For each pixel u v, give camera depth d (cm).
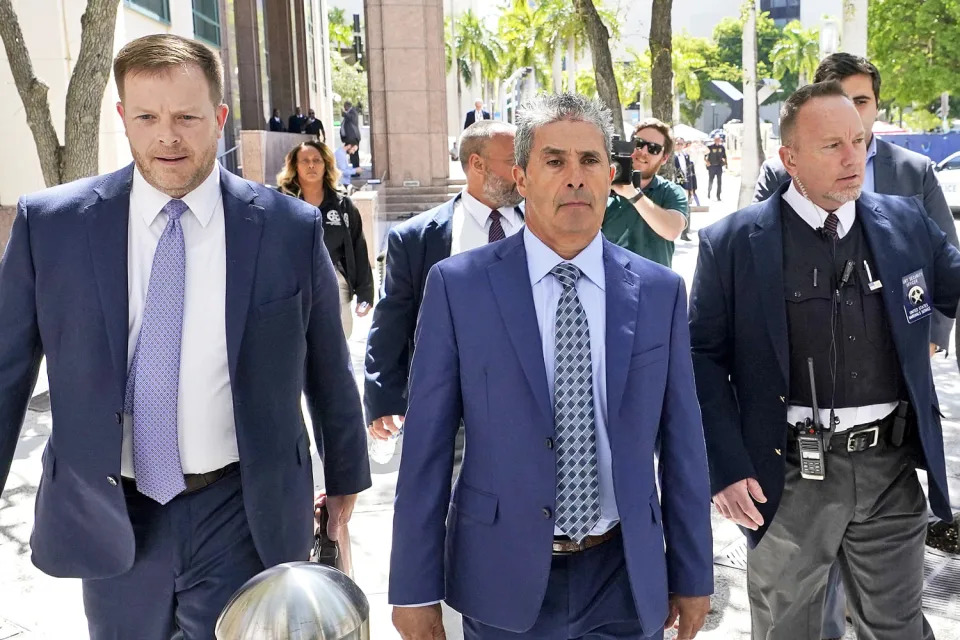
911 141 3544
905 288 286
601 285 230
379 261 641
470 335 225
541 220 226
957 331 258
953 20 3856
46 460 250
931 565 437
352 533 498
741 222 299
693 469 236
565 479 224
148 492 246
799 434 289
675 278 238
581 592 229
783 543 299
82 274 239
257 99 2873
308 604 131
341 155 2134
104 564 244
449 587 232
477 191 381
